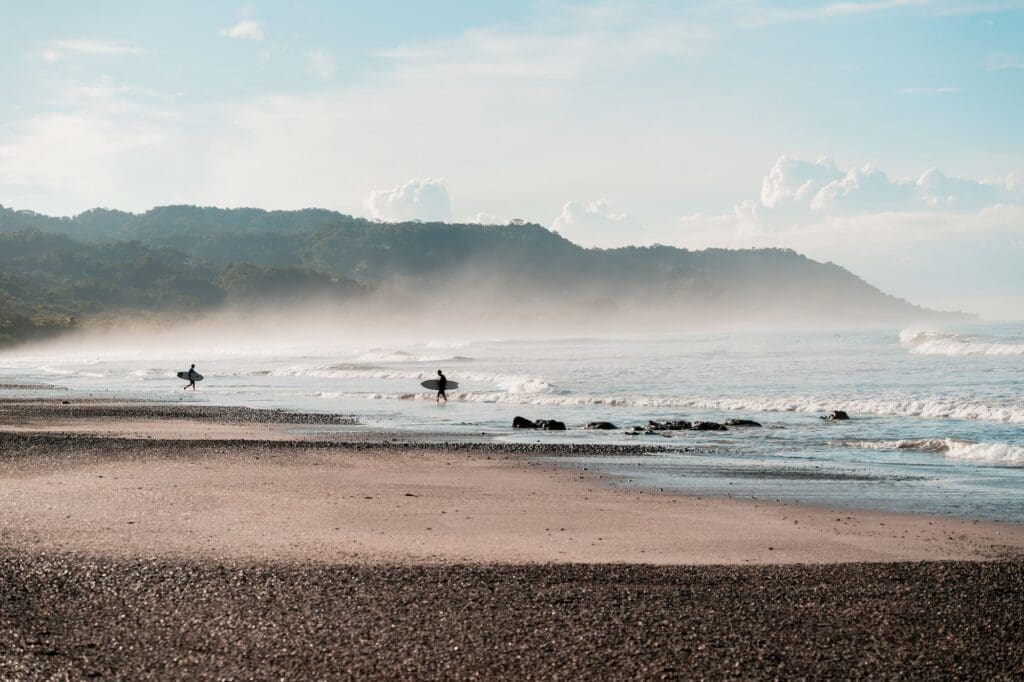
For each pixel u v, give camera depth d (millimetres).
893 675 8180
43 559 11977
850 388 43469
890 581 11242
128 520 14625
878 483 19281
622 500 17172
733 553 12875
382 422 33625
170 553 12375
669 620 9656
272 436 28562
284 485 18391
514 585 10969
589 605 10164
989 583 11133
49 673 8180
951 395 38688
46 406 41062
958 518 15570
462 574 11461
